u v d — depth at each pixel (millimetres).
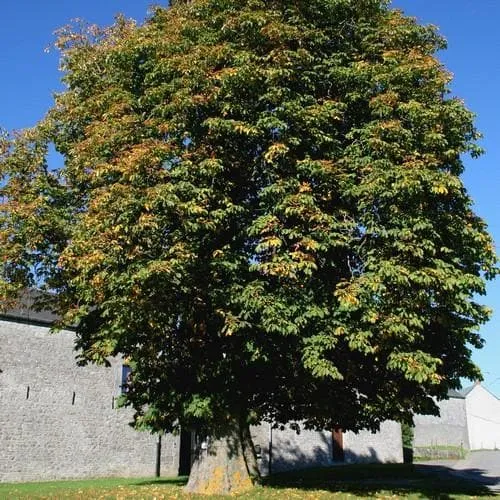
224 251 13742
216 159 13453
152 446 32500
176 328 15367
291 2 15539
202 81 14102
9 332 27125
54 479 27391
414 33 16016
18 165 17203
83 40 19188
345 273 14289
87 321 16656
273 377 15664
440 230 14352
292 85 14719
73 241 14039
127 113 15102
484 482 23875
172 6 17406
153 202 12492
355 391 16766
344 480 24141
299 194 13234
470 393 79688
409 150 13953
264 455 31859
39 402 27641
